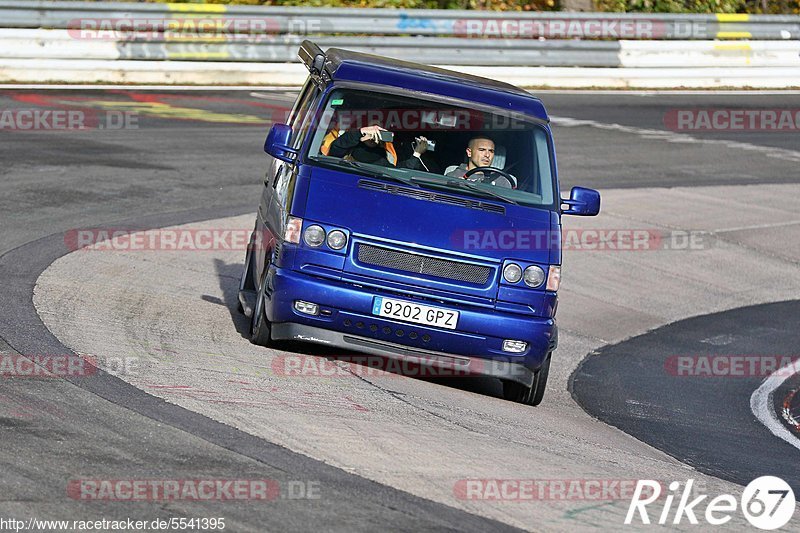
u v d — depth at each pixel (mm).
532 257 18609
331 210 18266
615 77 59062
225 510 11695
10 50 45875
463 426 16547
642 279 31812
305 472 13109
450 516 12375
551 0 67125
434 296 18250
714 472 17078
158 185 33219
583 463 15711
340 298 17953
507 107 20078
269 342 19453
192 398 15492
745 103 58812
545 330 18562
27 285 21688
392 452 14414
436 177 19094
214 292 23922
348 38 52938
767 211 40094
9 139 36250
